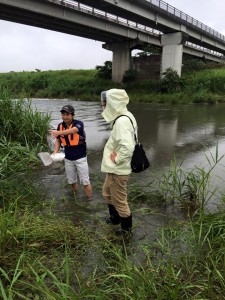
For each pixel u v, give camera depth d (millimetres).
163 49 33312
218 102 24734
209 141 9047
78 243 3258
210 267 2805
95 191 4879
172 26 30953
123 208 3432
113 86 34875
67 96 33562
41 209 4137
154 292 2373
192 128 11578
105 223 3799
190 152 7660
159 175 5688
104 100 3303
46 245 3176
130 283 2391
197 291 2543
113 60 37250
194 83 29547
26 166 5645
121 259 2734
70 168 4496
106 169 3355
